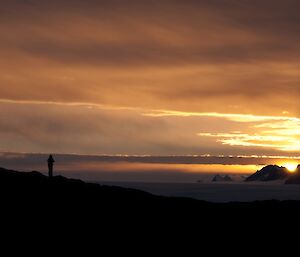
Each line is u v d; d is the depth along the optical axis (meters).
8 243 50.84
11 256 48.31
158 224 62.94
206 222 65.62
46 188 67.00
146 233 59.88
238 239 61.88
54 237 54.09
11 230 53.72
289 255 58.88
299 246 61.25
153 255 54.94
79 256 51.16
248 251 59.19
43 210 60.19
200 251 57.88
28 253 49.56
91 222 59.69
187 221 65.00
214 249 58.75
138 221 62.66
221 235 62.44
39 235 53.91
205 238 61.25
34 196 63.56
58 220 58.31
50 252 50.62
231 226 65.19
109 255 52.78
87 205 64.25
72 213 61.09
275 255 58.75
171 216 65.88
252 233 63.81
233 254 57.84
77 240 54.72
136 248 55.75
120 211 64.62
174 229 62.19
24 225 55.50
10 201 60.72
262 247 60.47
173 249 57.06
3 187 64.56
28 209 59.69
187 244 58.91
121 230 59.41
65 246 52.66
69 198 65.19
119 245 55.66
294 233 64.50
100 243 55.00
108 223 60.31
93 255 52.03
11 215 57.19
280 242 61.97
